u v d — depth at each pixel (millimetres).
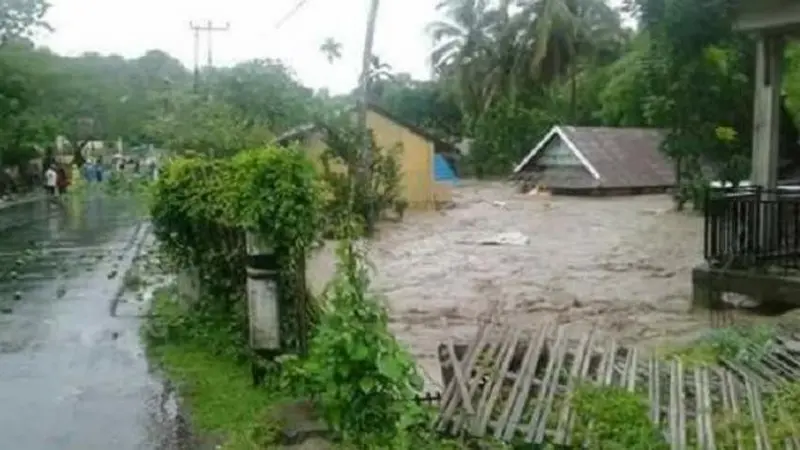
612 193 39219
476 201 35844
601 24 48688
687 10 15930
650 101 25594
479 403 6066
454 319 11172
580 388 6141
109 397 7785
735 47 22281
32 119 36656
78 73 50688
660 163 41500
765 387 6426
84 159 51531
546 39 47219
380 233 22750
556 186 40500
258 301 7918
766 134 11531
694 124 24953
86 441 6645
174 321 10289
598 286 14008
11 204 32906
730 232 11117
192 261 10781
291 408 6656
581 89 50094
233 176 8641
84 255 18094
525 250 19312
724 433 5512
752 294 10656
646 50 26781
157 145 34094
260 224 7750
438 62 54688
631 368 6715
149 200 12320
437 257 18047
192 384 8023
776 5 11016
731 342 7719
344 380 5508
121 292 13391
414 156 30719
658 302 12203
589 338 7418
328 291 6688
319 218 8102
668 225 25000
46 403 7645
